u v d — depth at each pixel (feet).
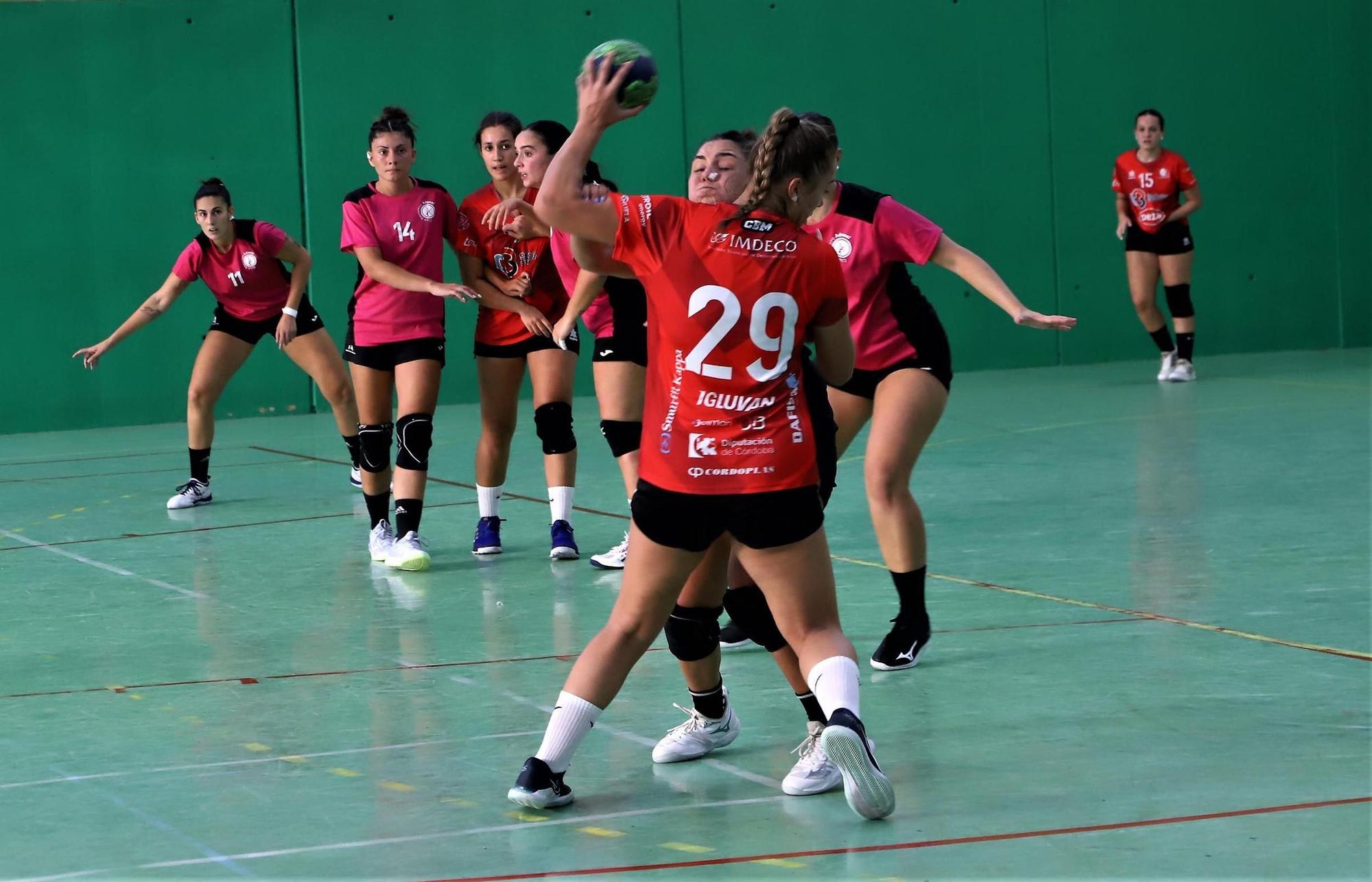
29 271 47.47
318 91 49.29
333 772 13.74
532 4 50.70
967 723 14.85
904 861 11.19
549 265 23.63
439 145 50.37
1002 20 54.54
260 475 35.78
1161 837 11.48
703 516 11.90
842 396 17.48
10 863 11.58
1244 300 57.72
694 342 11.69
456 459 37.11
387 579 23.02
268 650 18.62
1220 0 56.44
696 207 11.87
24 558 25.61
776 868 11.10
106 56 47.62
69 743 14.83
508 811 12.59
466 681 16.94
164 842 11.98
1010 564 22.68
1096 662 16.96
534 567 23.67
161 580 23.44
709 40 52.19
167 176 48.44
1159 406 42.16
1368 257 58.65
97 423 48.34
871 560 23.49
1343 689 15.55
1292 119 57.52
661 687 16.53
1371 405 40.22
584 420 44.78
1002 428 39.11
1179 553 22.84
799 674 13.39
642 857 11.42
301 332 30.96
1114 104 55.72
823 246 12.05
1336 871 10.69
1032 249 55.42
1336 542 23.12
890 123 53.98
